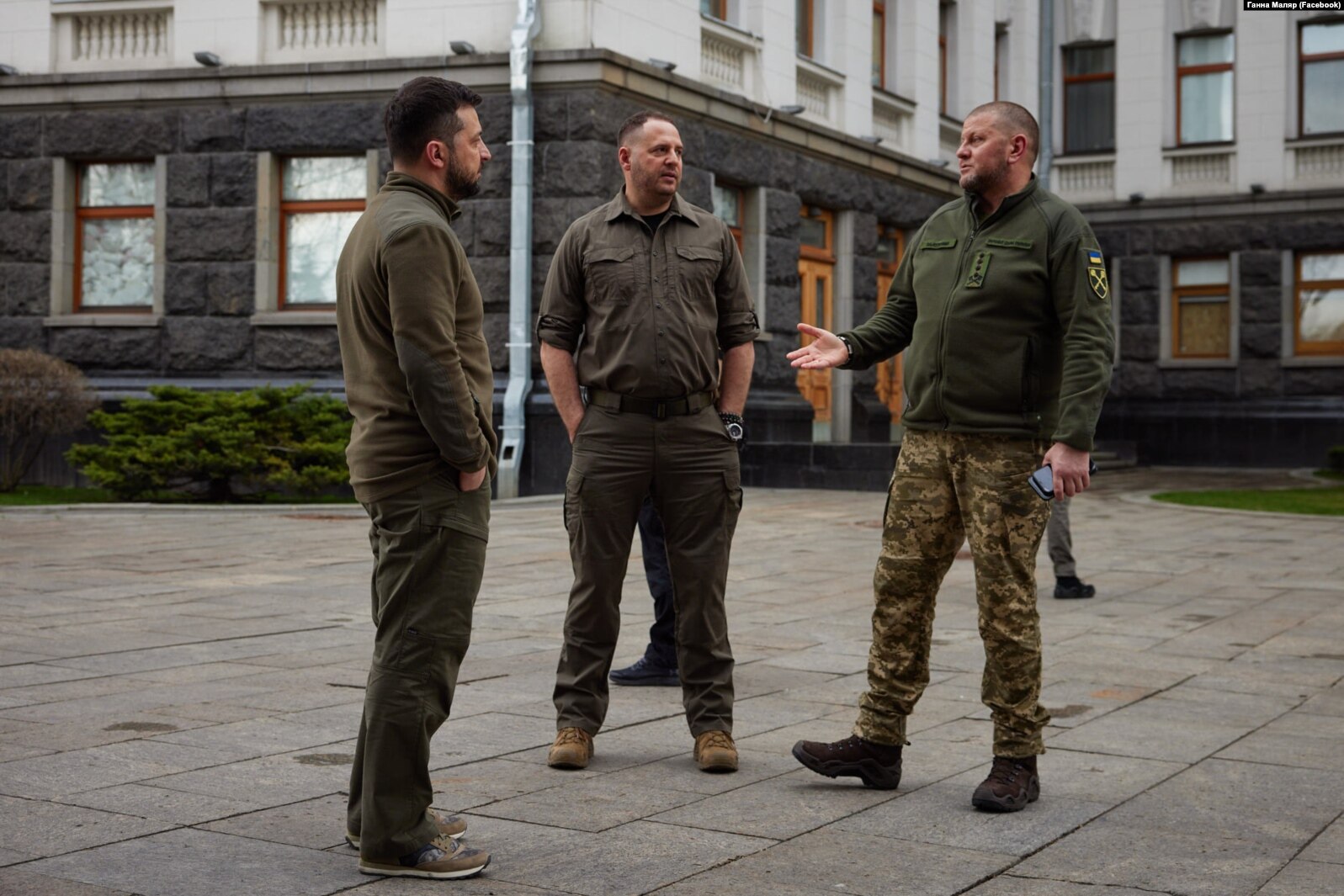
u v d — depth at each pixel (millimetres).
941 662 6797
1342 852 3842
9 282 17031
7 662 6273
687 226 4926
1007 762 4320
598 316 4875
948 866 3693
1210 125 26781
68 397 14672
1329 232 25375
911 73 22359
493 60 15516
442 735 5102
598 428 4828
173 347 16562
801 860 3725
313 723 5188
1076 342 4223
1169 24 26719
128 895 3340
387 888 3457
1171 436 26406
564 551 10906
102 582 8859
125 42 16938
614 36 15891
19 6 17078
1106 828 4070
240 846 3744
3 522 12492
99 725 5090
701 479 4820
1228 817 4188
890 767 4477
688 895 3436
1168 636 7598
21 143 17000
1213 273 26609
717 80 17844
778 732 5285
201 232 16516
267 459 14188
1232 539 12766
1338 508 16047
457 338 3629
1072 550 11828
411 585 3588
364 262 3570
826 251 20438
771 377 18766
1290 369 25672
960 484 4395
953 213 4547
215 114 16469
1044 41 14109
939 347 4410
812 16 20281
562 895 3430
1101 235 27188
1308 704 5859
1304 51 25984
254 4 16406
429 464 3598
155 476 14086
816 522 13711
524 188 15414
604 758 4848
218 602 8141
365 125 16109
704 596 4797
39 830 3838
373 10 16188
